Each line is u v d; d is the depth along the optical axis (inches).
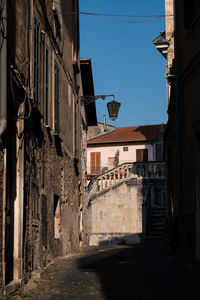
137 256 588.7
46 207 479.8
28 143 386.0
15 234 334.0
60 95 608.4
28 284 342.0
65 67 658.2
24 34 375.9
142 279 360.5
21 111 346.0
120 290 314.0
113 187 1270.9
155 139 1985.7
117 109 914.1
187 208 471.5
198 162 438.3
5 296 272.8
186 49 481.7
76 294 306.3
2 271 277.1
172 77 550.9
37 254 421.1
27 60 380.2
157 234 1112.8
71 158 715.4
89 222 1253.1
